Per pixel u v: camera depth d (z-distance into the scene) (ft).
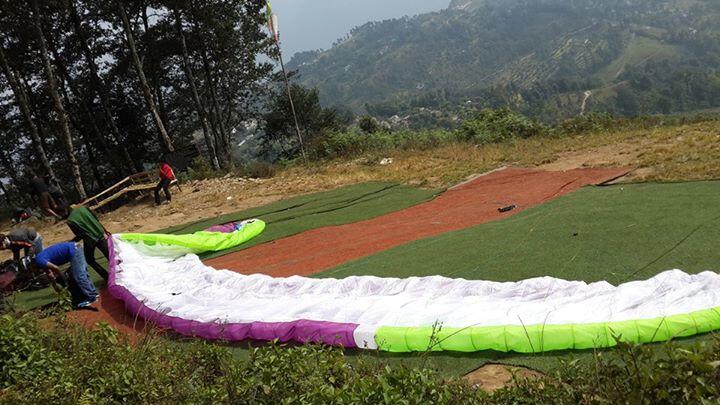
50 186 46.14
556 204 32.40
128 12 89.45
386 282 22.29
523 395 11.21
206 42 100.17
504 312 17.44
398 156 65.51
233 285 25.27
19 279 30.09
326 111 137.18
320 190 53.16
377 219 38.29
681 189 30.66
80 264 27.27
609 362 11.21
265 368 13.00
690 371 9.53
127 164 102.27
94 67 94.43
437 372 13.80
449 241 28.48
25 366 16.02
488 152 59.36
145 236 33.68
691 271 19.90
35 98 100.27
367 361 16.12
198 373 15.44
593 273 21.22
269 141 136.56
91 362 16.07
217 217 46.80
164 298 24.06
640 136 52.54
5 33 80.33
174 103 111.75
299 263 29.81
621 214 27.35
